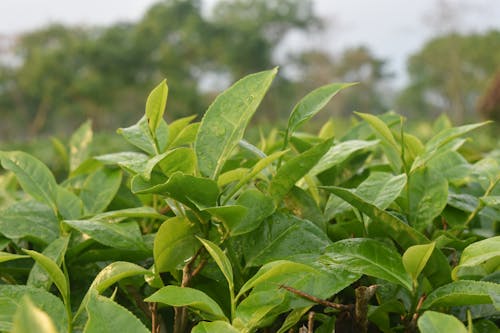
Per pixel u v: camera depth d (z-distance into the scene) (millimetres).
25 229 1132
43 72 48375
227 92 987
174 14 52781
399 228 957
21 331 425
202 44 52844
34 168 1207
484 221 1278
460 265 901
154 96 928
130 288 1047
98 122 51906
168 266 923
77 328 859
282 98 57250
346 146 1185
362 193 1044
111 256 1070
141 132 1102
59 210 1192
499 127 18156
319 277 879
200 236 925
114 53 48750
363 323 870
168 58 50812
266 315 854
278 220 991
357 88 59719
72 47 48938
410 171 1108
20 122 55906
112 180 1360
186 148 919
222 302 982
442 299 862
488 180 1248
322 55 55375
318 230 987
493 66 51688
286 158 1356
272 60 54844
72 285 1086
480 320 919
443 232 1092
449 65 52250
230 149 957
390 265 897
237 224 930
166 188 868
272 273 815
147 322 1042
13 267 1146
